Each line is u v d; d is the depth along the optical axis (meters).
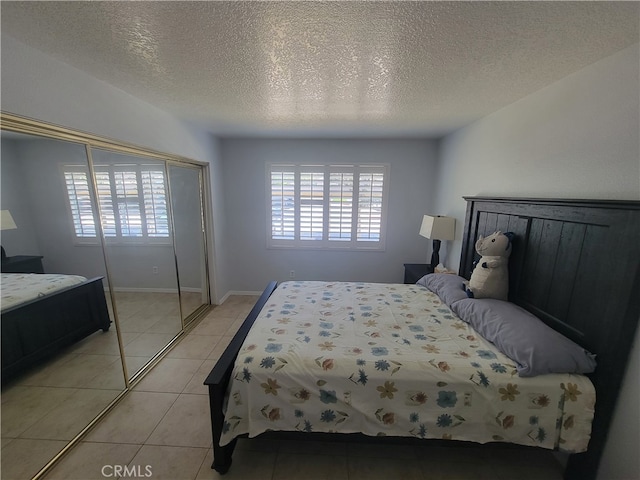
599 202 1.26
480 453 1.60
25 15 1.05
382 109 2.27
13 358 1.58
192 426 1.74
